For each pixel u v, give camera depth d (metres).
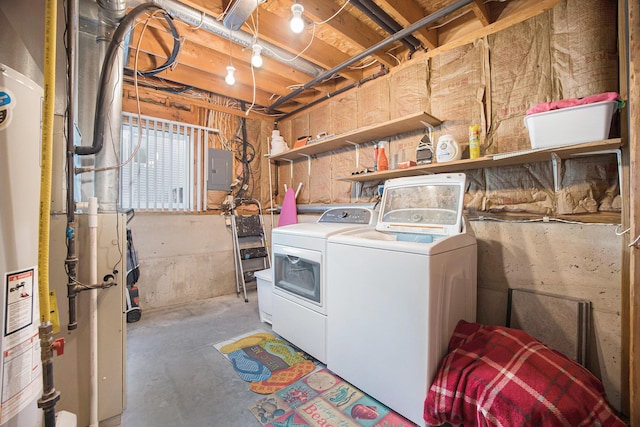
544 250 1.72
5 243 0.74
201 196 3.36
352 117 3.00
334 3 2.11
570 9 1.67
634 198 1.16
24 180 0.79
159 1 1.77
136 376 1.75
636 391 1.14
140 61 2.77
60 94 1.25
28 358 0.79
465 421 1.18
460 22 2.23
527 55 1.83
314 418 1.39
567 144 1.43
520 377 1.13
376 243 1.49
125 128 2.85
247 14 1.85
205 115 3.43
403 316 1.38
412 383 1.34
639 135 1.14
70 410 1.24
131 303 2.61
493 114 1.98
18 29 1.10
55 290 1.20
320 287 1.83
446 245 1.43
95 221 1.28
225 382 1.69
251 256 3.57
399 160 2.56
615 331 1.47
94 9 1.49
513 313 1.80
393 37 2.10
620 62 1.43
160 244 3.03
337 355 1.72
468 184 2.12
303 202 3.64
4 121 0.74
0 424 0.70
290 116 3.84
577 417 1.02
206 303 3.16
